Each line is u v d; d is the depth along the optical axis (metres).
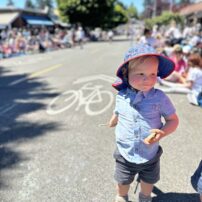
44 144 4.61
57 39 26.12
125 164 2.68
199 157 4.06
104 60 15.00
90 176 3.66
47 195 3.33
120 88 2.65
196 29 18.50
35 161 4.08
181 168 3.78
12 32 22.45
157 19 47.09
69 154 4.24
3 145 4.63
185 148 4.32
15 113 6.24
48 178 3.65
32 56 19.03
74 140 4.72
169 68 2.53
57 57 17.67
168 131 2.53
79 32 27.39
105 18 44.03
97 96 7.35
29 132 5.13
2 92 8.28
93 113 6.06
